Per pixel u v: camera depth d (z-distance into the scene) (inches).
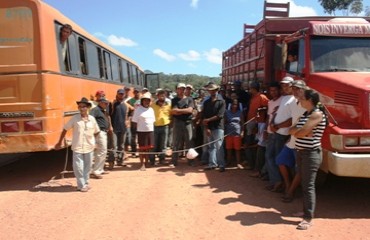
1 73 306.2
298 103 261.6
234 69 564.4
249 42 455.8
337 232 216.1
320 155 225.9
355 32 303.4
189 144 398.3
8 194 296.4
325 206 260.5
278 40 361.1
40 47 307.3
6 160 445.1
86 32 433.7
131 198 282.0
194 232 217.3
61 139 315.0
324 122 223.3
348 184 313.0
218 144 367.6
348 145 238.8
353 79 262.4
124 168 392.8
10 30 306.7
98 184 324.5
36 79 307.1
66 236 213.0
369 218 238.2
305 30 306.0
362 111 242.2
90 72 438.3
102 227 225.3
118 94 405.1
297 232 215.9
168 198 281.1
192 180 334.3
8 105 305.7
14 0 306.3
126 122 412.2
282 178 293.9
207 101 370.9
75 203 271.1
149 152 389.4
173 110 395.2
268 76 376.2
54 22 327.9
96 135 322.7
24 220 237.8
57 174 368.5
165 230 220.4
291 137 259.1
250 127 366.3
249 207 259.3
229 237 210.1
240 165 383.6
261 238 208.1
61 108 331.0
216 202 270.5
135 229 221.9
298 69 314.5
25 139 307.4
